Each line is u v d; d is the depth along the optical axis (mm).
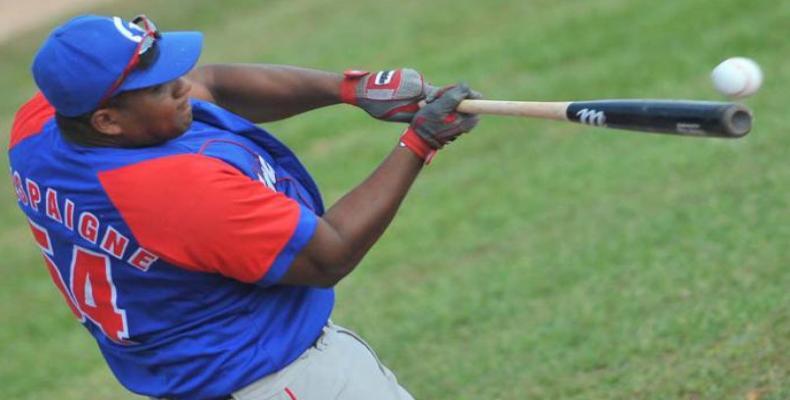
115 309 10828
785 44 37562
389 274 27562
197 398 11039
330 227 10422
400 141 10867
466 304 23922
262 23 60125
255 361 10820
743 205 24359
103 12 67562
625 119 10234
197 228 10070
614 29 44188
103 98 9977
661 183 27922
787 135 28219
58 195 10508
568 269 24125
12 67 62219
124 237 10297
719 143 29188
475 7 52938
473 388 19562
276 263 10203
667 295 20906
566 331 20734
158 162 10172
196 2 66000
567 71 41562
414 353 22062
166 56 10172
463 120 10953
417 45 50219
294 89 12352
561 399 18031
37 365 27391
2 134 51438
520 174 32375
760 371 16859
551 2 50656
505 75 43156
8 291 33438
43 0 72875
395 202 10734
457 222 29922
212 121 10977
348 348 11414
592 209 27797
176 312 10695
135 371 11406
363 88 12023
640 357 18672
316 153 39906
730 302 19500
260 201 10188
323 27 56438
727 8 42344
